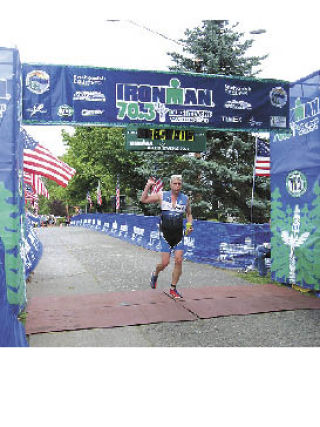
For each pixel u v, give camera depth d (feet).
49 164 28.25
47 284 22.58
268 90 22.04
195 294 20.16
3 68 15.90
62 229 84.64
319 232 19.84
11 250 15.88
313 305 18.19
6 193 15.80
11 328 11.13
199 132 29.22
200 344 13.43
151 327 15.15
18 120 16.47
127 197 93.25
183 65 54.44
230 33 54.39
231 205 55.42
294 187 21.59
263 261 25.17
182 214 18.98
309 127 20.53
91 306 17.74
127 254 36.52
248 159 52.95
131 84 20.18
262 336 14.26
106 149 86.74
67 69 19.35
